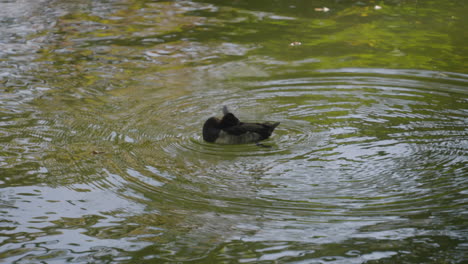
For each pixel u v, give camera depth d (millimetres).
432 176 10156
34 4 23359
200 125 12633
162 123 12734
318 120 12742
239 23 20484
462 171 10273
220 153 11367
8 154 11367
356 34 19031
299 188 9953
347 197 9633
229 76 15578
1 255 8250
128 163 10961
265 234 8672
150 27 20188
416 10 21766
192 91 14539
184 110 13406
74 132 12367
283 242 8461
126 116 13117
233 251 8289
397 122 12461
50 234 8812
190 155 11273
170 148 11570
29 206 9602
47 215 9344
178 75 15703
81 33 19547
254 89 14609
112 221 9141
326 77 15320
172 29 19922
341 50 17484
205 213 9258
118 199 9750
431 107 13203
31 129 12539
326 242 8430
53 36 19203
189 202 9586
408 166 10539
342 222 8922
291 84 14914
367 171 10438
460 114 12750
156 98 14125
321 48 17734
